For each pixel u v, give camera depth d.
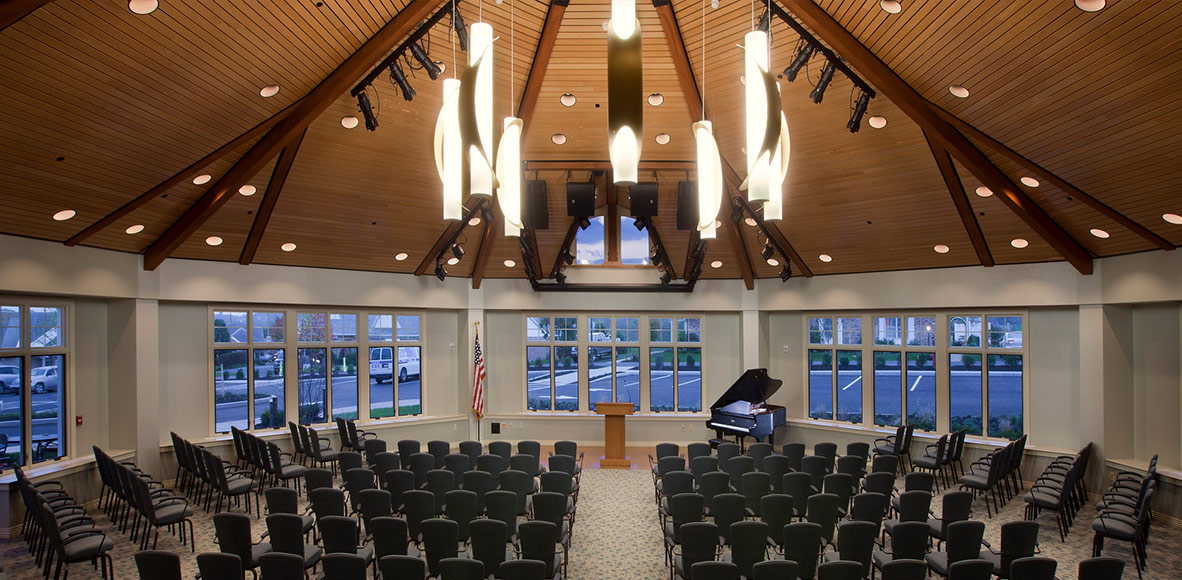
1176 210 9.40
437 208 13.43
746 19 8.84
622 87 4.62
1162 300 10.87
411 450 12.06
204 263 13.02
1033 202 10.97
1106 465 11.71
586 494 12.44
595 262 16.81
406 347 16.28
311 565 7.32
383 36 8.40
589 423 16.92
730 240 15.21
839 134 10.83
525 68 10.15
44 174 8.62
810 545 7.02
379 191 12.45
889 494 9.55
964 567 6.07
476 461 11.84
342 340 15.41
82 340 11.70
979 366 14.04
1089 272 11.92
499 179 5.37
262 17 7.31
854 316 15.85
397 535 7.09
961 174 11.08
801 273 15.80
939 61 8.12
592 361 17.17
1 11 5.53
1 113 7.24
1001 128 8.94
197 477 11.55
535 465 10.66
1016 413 13.56
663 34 9.42
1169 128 7.81
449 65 9.74
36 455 10.89
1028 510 10.22
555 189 13.78
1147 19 6.34
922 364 14.87
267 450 11.71
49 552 8.07
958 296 13.80
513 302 16.69
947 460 12.72
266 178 11.34
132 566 8.55
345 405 15.45
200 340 13.50
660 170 12.96
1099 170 9.12
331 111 10.16
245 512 10.95
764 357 16.77
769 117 4.69
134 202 10.02
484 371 16.58
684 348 17.19
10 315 10.53
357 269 14.98
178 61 7.43
